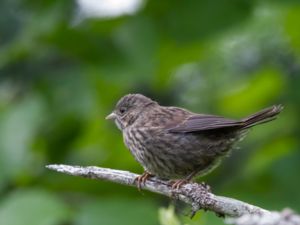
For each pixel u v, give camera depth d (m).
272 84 14.49
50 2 13.33
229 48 14.81
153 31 13.16
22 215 11.45
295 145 13.33
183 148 11.01
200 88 14.93
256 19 13.95
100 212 11.52
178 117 11.18
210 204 8.87
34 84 12.98
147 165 11.37
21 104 12.58
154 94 14.57
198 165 11.09
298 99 13.91
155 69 13.21
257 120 10.45
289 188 12.51
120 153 14.13
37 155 13.59
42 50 13.16
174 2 13.16
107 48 13.10
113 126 14.25
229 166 13.64
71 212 11.54
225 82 14.85
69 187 13.02
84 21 13.36
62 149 13.71
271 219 6.63
